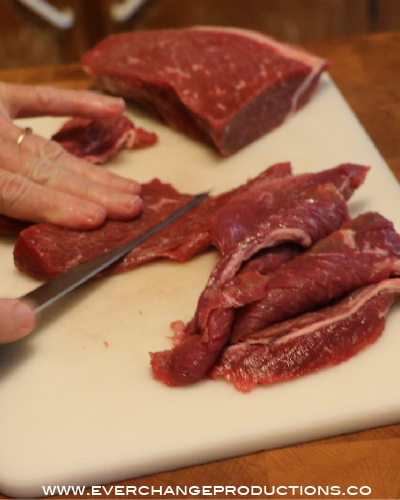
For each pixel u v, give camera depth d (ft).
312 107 2.16
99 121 2.10
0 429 1.59
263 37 2.26
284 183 1.83
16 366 1.67
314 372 1.60
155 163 2.08
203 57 2.18
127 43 2.30
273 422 1.56
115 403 1.61
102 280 1.80
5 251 1.89
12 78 2.40
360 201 1.88
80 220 1.82
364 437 1.57
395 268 1.66
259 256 1.73
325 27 3.16
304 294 1.64
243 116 2.05
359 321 1.63
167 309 1.74
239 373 1.61
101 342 1.70
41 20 3.02
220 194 1.94
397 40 2.40
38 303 1.68
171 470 1.56
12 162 1.89
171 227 1.85
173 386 1.61
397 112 2.17
